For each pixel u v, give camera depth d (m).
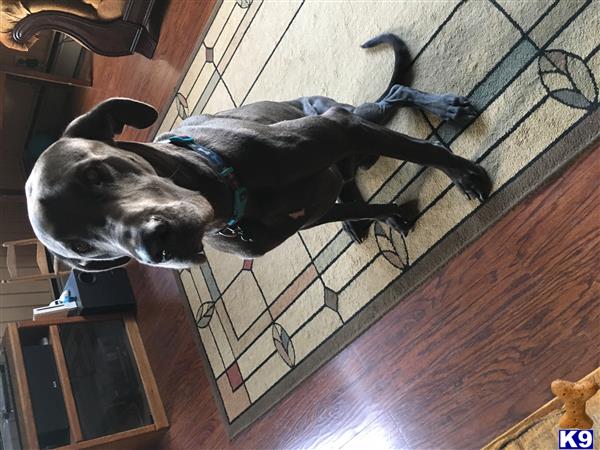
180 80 2.55
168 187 0.98
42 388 2.37
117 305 2.76
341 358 1.77
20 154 3.87
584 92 1.22
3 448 2.38
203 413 2.29
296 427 1.88
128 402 2.55
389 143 1.27
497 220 1.38
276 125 1.16
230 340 2.22
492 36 1.38
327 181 1.26
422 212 1.53
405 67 1.56
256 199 1.13
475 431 1.43
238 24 2.22
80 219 0.97
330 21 1.80
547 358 1.30
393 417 1.61
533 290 1.33
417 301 1.57
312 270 1.87
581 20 1.22
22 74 3.09
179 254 0.88
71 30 2.64
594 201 1.22
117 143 1.04
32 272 3.42
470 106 1.39
